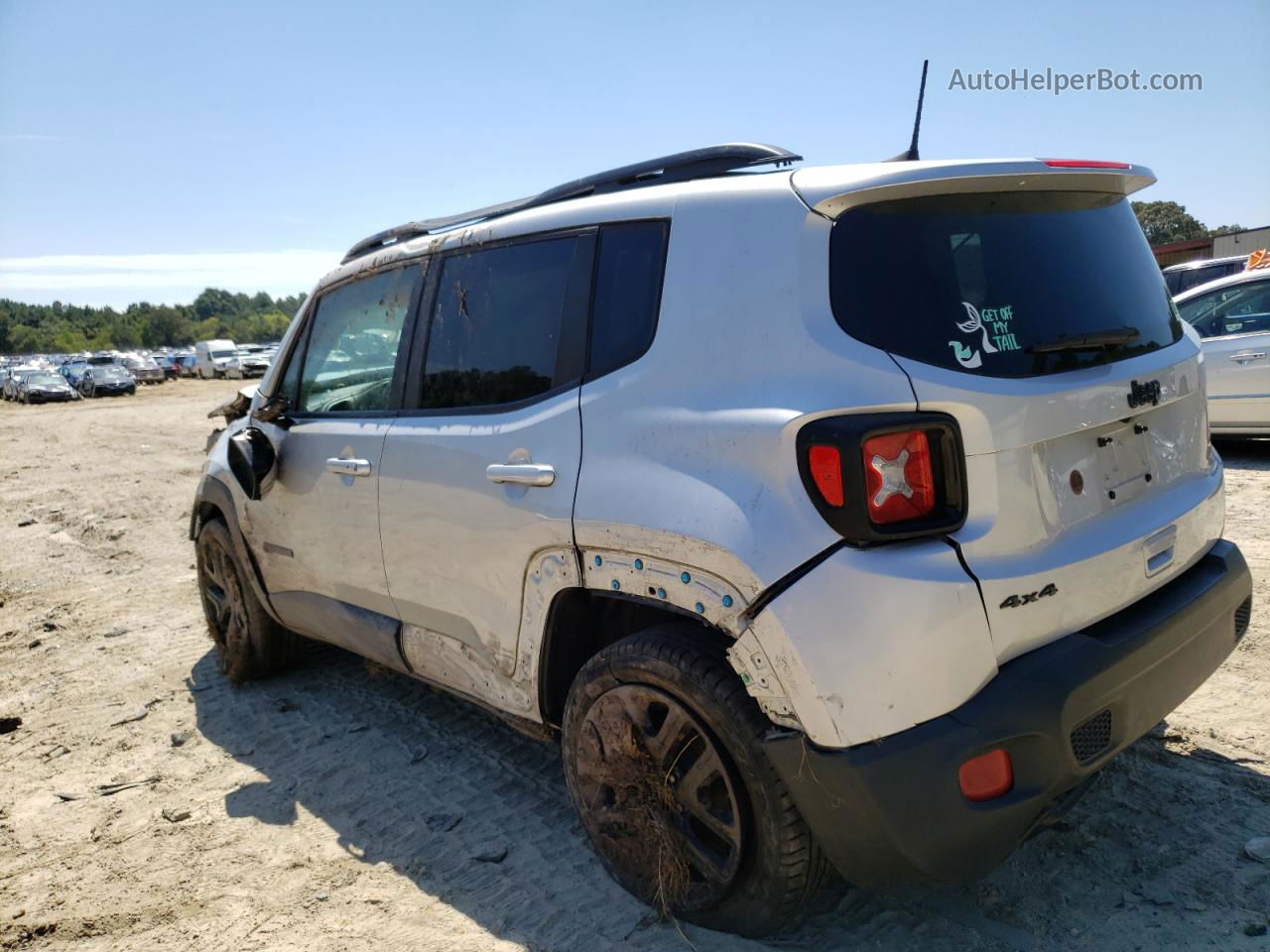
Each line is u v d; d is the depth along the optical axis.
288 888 3.05
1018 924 2.53
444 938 2.72
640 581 2.53
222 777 3.87
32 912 3.03
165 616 6.24
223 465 4.68
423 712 4.33
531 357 2.99
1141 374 2.53
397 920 2.82
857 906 2.66
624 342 2.71
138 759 4.11
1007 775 2.21
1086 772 2.30
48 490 12.61
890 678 2.12
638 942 2.60
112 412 30.14
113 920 2.96
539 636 2.89
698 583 2.38
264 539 4.32
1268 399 8.07
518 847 3.14
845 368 2.21
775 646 2.21
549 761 3.75
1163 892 2.60
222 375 52.03
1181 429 2.81
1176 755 3.28
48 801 3.79
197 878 3.15
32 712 4.75
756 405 2.32
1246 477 7.54
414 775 3.72
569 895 2.85
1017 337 2.34
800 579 2.17
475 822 3.33
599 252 2.85
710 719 2.40
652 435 2.52
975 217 2.43
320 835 3.36
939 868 2.22
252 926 2.87
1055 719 2.20
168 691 4.90
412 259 3.58
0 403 43.16
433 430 3.25
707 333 2.48
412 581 3.38
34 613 6.58
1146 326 2.71
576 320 2.86
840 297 2.29
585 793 2.83
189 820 3.54
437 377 3.36
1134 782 3.12
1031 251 2.47
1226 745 3.31
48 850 3.42
